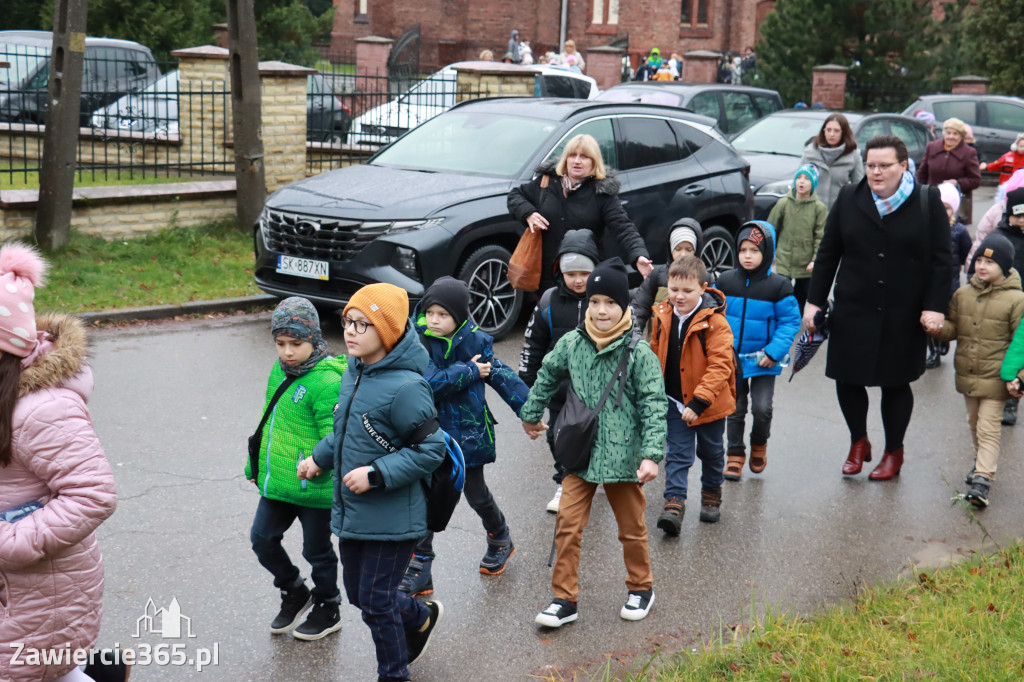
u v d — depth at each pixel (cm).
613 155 967
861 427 623
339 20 4247
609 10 4119
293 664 391
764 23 2678
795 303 596
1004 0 2891
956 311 595
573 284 517
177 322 896
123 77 1745
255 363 787
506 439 670
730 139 1517
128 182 1198
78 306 883
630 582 443
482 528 530
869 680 371
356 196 875
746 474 629
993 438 588
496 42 4119
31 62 1623
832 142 975
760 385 609
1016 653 392
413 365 356
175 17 2420
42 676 286
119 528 500
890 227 589
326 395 382
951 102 2123
